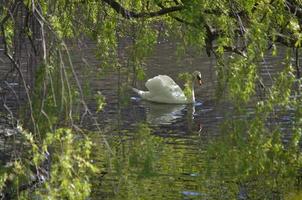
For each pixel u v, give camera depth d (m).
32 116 10.22
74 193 9.02
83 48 13.33
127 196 18.23
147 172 12.18
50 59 11.04
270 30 11.98
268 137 11.52
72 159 9.51
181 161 22.06
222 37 11.96
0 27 12.21
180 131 27.70
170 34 15.06
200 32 11.65
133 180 18.97
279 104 11.21
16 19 11.86
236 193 17.86
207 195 18.56
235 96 11.16
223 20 12.00
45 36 11.05
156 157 12.90
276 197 16.75
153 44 12.68
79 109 10.97
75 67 12.48
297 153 12.14
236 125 11.34
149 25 14.66
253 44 11.12
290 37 12.41
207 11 12.16
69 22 13.34
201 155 22.88
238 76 10.99
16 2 11.81
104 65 13.82
